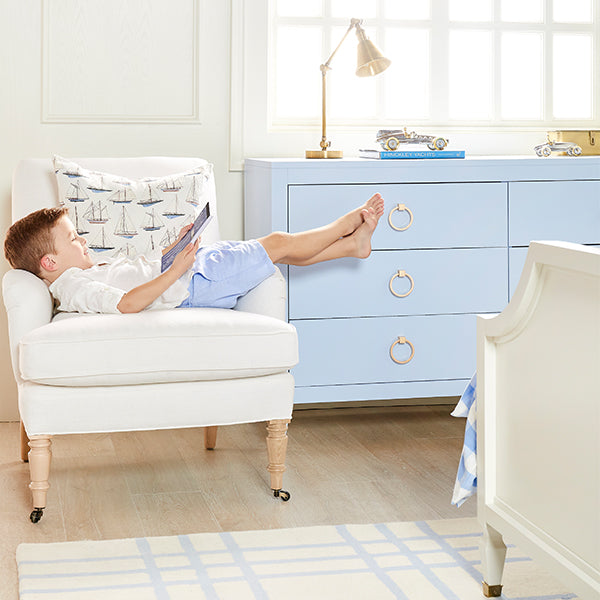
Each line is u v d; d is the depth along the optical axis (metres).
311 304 3.01
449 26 3.64
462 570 2.03
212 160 3.42
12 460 2.86
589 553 1.55
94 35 3.29
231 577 1.99
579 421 1.57
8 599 1.90
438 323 3.11
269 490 2.57
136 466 2.79
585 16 3.81
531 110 3.80
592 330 1.52
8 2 3.21
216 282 2.57
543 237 3.16
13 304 2.39
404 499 2.50
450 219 3.08
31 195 2.85
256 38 3.39
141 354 2.27
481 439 1.90
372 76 3.38
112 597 1.90
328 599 1.88
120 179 2.83
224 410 2.35
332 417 3.42
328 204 2.99
